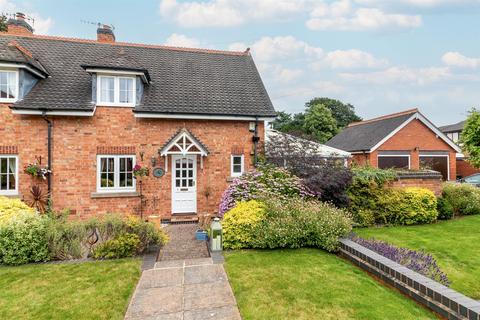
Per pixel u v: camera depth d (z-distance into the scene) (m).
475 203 11.52
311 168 10.33
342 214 7.92
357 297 4.61
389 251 6.09
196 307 4.42
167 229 9.64
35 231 6.32
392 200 9.93
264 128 11.98
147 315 4.20
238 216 7.36
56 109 9.66
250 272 5.61
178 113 10.69
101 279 5.36
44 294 4.77
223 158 11.48
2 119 9.64
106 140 10.43
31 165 9.69
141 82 10.99
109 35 13.65
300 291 4.82
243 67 14.08
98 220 7.13
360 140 22.95
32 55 11.13
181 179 11.16
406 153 20.81
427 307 4.30
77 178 10.19
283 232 6.95
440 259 6.66
